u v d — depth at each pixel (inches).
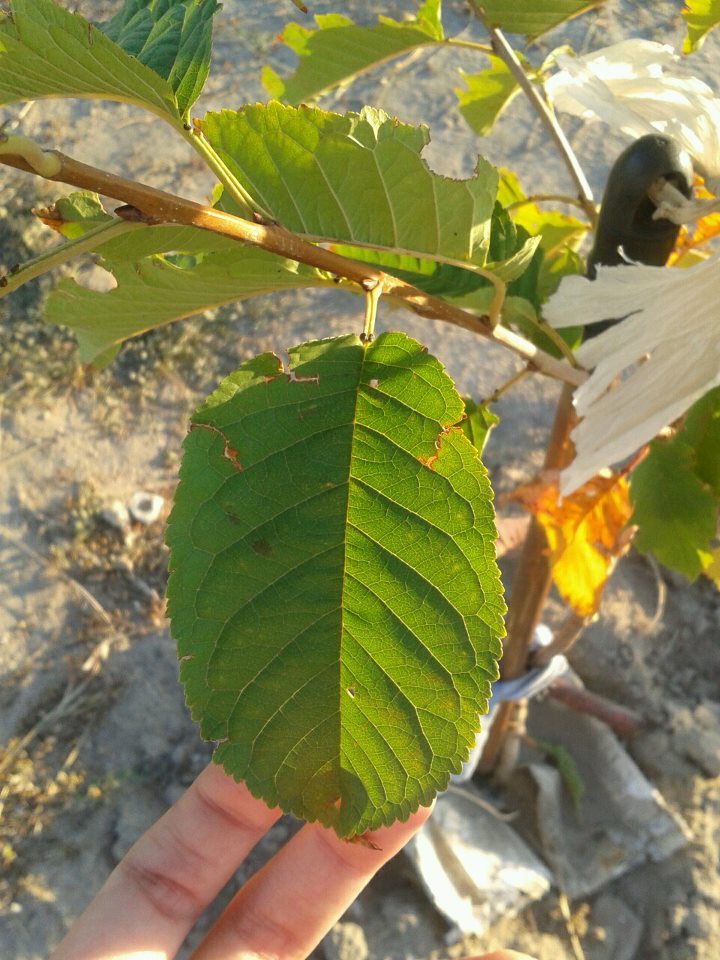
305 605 3.6
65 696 15.1
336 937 12.8
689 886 13.1
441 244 4.0
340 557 3.6
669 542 6.5
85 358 5.4
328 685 3.7
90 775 14.5
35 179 19.4
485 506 3.5
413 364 3.6
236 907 6.6
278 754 3.7
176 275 4.2
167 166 20.1
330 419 3.6
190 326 18.3
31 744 14.8
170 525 3.5
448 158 19.7
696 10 5.1
